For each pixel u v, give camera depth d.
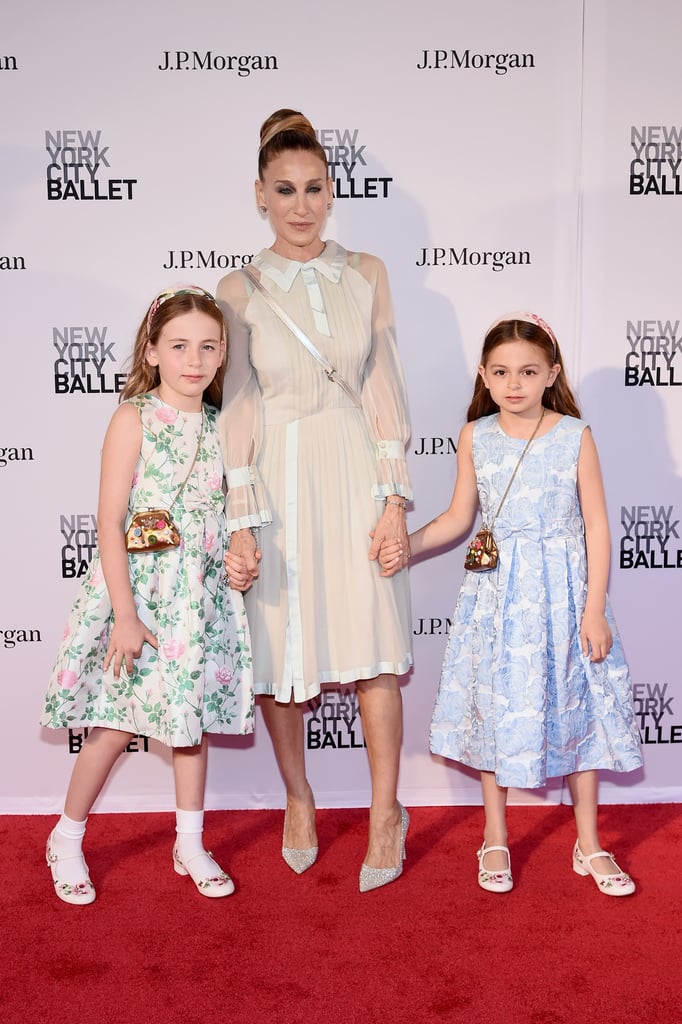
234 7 2.37
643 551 2.62
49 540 2.56
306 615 2.13
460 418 2.56
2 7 2.34
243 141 2.42
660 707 2.67
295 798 2.34
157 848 2.41
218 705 2.17
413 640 2.64
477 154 2.45
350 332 2.15
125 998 1.79
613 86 2.42
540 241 2.48
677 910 2.09
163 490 2.11
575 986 1.82
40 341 2.48
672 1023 1.71
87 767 2.19
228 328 2.16
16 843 2.45
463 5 2.39
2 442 2.52
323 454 2.14
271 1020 1.72
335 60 2.40
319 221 2.14
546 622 2.15
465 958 1.91
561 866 2.30
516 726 2.12
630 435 2.57
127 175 2.42
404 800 2.69
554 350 2.20
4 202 2.42
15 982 1.84
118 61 2.38
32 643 2.60
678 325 2.52
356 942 1.97
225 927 2.03
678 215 2.48
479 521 2.62
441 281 2.50
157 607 2.11
